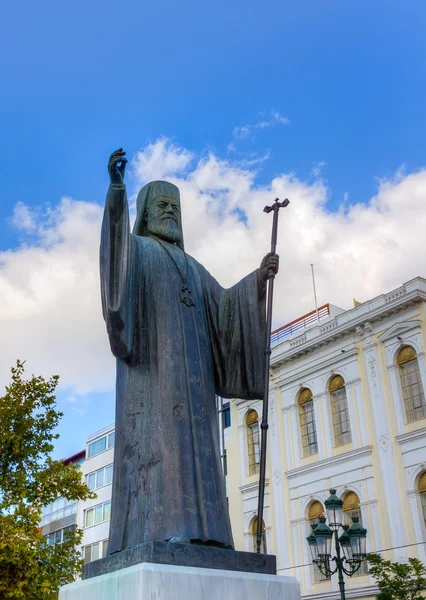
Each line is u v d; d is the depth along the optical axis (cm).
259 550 472
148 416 489
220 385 547
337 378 2978
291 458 3030
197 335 522
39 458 1800
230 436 3350
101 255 503
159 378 492
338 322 3022
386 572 2461
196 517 447
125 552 423
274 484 3048
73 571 1705
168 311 514
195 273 556
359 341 2914
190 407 485
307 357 3103
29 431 1795
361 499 2698
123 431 495
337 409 2939
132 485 474
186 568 393
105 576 405
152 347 510
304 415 3070
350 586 2608
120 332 489
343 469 2802
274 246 560
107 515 3850
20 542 1568
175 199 591
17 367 1862
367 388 2823
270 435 3150
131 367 511
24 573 1570
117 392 519
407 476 2586
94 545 3869
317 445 2948
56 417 1834
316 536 1638
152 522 448
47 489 1748
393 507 2589
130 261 520
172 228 573
